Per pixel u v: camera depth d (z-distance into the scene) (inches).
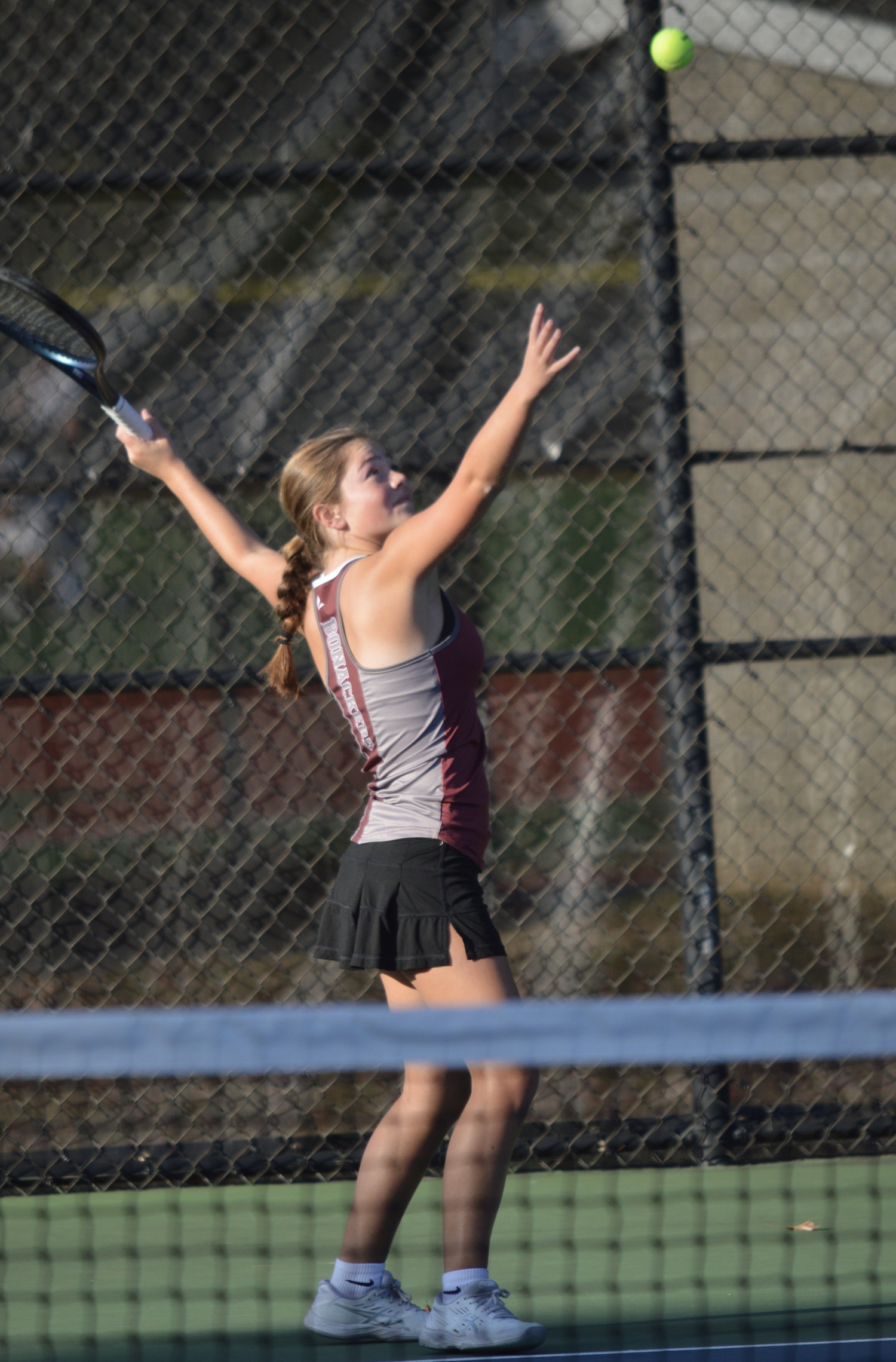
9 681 512.4
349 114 537.0
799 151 523.2
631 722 528.1
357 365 537.3
